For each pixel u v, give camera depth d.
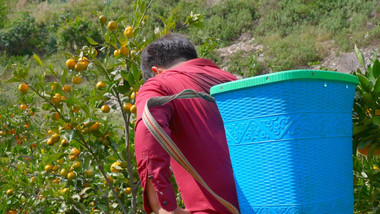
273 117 1.23
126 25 2.92
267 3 17.17
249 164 1.28
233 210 1.38
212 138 1.52
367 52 12.93
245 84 1.25
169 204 1.33
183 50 1.80
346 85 1.35
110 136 2.75
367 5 15.10
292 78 1.20
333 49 13.74
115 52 2.70
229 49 15.26
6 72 13.81
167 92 1.53
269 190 1.24
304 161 1.22
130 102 2.62
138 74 2.53
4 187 3.52
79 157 2.70
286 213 1.22
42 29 19.53
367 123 1.67
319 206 1.23
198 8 17.62
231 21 16.62
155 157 1.33
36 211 3.13
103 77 2.83
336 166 1.29
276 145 1.23
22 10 22.17
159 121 1.38
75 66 2.57
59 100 2.57
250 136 1.27
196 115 1.54
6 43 17.95
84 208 2.99
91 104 2.73
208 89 1.59
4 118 4.71
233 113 1.30
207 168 1.49
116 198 2.72
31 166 3.97
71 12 20.58
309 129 1.23
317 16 15.74
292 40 14.50
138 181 2.82
